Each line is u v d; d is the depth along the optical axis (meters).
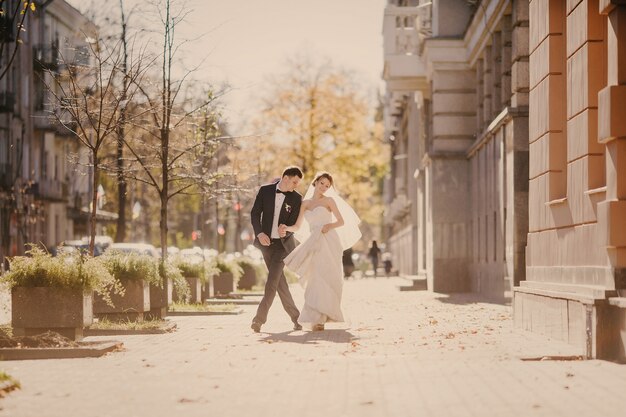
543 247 15.44
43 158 60.91
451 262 32.78
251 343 13.53
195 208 82.00
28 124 57.28
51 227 63.78
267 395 8.45
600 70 12.88
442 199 32.78
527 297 15.33
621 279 11.68
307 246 15.67
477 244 30.45
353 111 51.81
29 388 8.85
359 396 8.38
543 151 15.48
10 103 52.59
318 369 10.27
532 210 16.22
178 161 24.58
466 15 32.47
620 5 11.62
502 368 10.27
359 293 32.56
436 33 32.53
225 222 77.38
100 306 16.94
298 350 12.49
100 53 21.84
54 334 12.69
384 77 37.16
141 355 11.89
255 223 16.08
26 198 54.75
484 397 8.27
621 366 10.48
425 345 13.04
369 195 54.50
